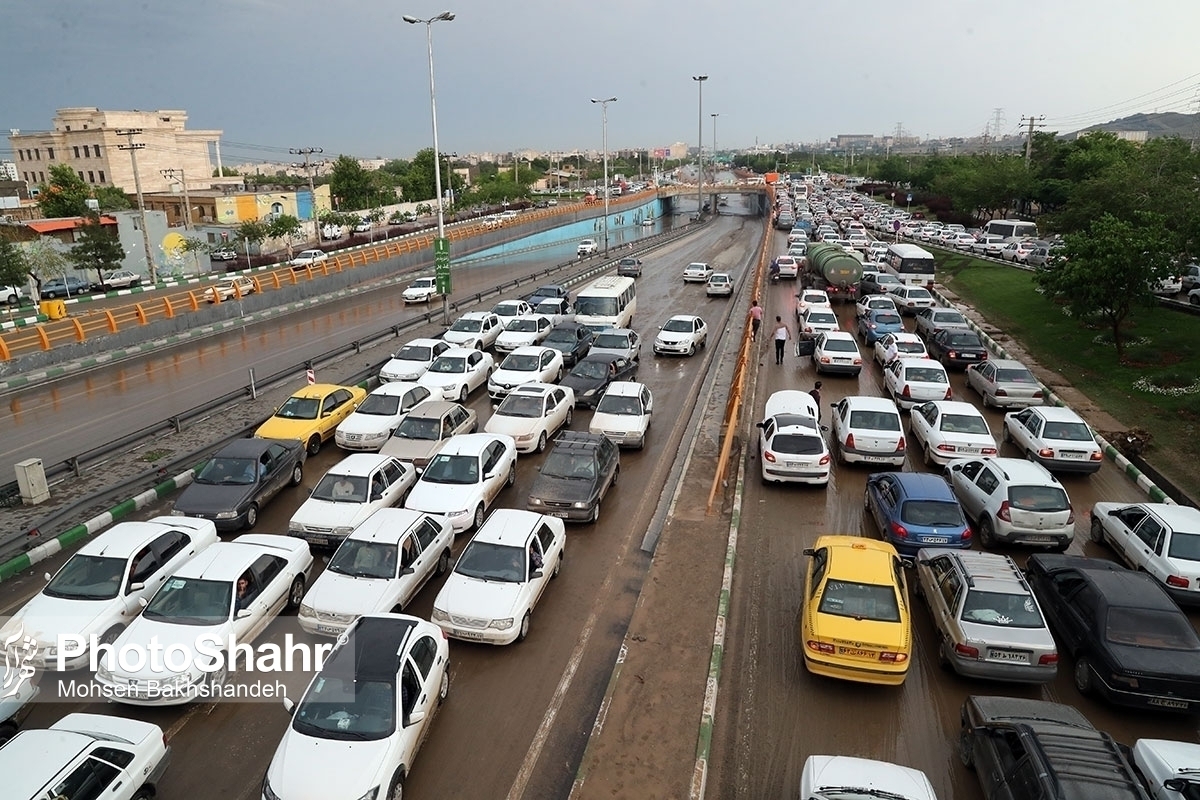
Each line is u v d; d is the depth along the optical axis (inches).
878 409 745.0
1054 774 290.7
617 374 1000.2
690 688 411.8
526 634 469.1
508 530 504.7
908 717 399.2
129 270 2304.4
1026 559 569.9
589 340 1158.3
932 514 548.4
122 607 457.1
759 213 4594.0
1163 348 1067.3
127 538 493.0
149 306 1578.5
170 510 651.5
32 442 823.7
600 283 1374.3
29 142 4180.6
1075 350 1141.1
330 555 571.5
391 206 3973.9
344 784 318.7
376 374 1029.2
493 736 383.9
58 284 1892.2
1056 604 460.8
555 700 411.5
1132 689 390.6
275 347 1263.5
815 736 383.9
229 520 590.2
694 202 6072.8
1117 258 1009.5
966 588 429.1
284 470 674.2
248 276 1987.0
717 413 888.3
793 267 1878.7
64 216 2432.3
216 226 2864.2
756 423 853.8
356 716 344.8
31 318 1449.3
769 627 476.7
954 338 1098.1
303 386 985.5
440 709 402.3
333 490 593.6
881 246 2105.1
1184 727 397.1
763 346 1238.9
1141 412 884.6
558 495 614.5
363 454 650.2
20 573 549.3
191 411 834.8
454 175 4842.5
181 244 2443.4
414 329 1342.3
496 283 1927.9
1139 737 389.1
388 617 402.6
